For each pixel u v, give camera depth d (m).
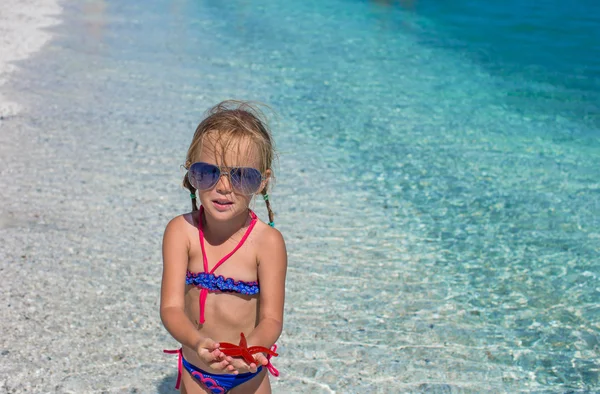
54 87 8.20
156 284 4.69
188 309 3.01
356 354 4.12
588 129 7.86
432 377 3.95
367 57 10.34
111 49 9.84
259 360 2.64
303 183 6.29
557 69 10.13
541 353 4.19
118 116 7.49
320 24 12.09
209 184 2.76
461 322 4.47
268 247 2.93
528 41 11.58
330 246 5.30
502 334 4.36
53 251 4.98
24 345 4.00
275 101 8.27
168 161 6.52
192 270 2.96
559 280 4.96
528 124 7.99
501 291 4.82
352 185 6.31
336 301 4.63
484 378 3.96
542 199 6.18
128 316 4.33
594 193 6.30
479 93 9.00
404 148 7.16
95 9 12.13
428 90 9.04
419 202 6.05
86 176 6.14
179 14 12.20
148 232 5.34
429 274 5.00
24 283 4.58
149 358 3.97
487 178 6.55
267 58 9.95
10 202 5.61
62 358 3.92
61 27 10.77
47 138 6.84
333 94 8.66
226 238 2.93
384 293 4.75
